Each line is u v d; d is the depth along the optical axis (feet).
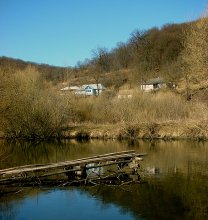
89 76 419.95
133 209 51.52
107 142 122.72
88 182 66.49
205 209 51.01
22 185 64.59
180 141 120.88
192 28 169.37
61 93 153.79
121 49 481.05
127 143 118.83
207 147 106.01
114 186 63.62
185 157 89.30
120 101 154.40
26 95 136.26
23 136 136.36
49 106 138.21
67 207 52.90
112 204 53.93
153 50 419.95
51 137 138.21
